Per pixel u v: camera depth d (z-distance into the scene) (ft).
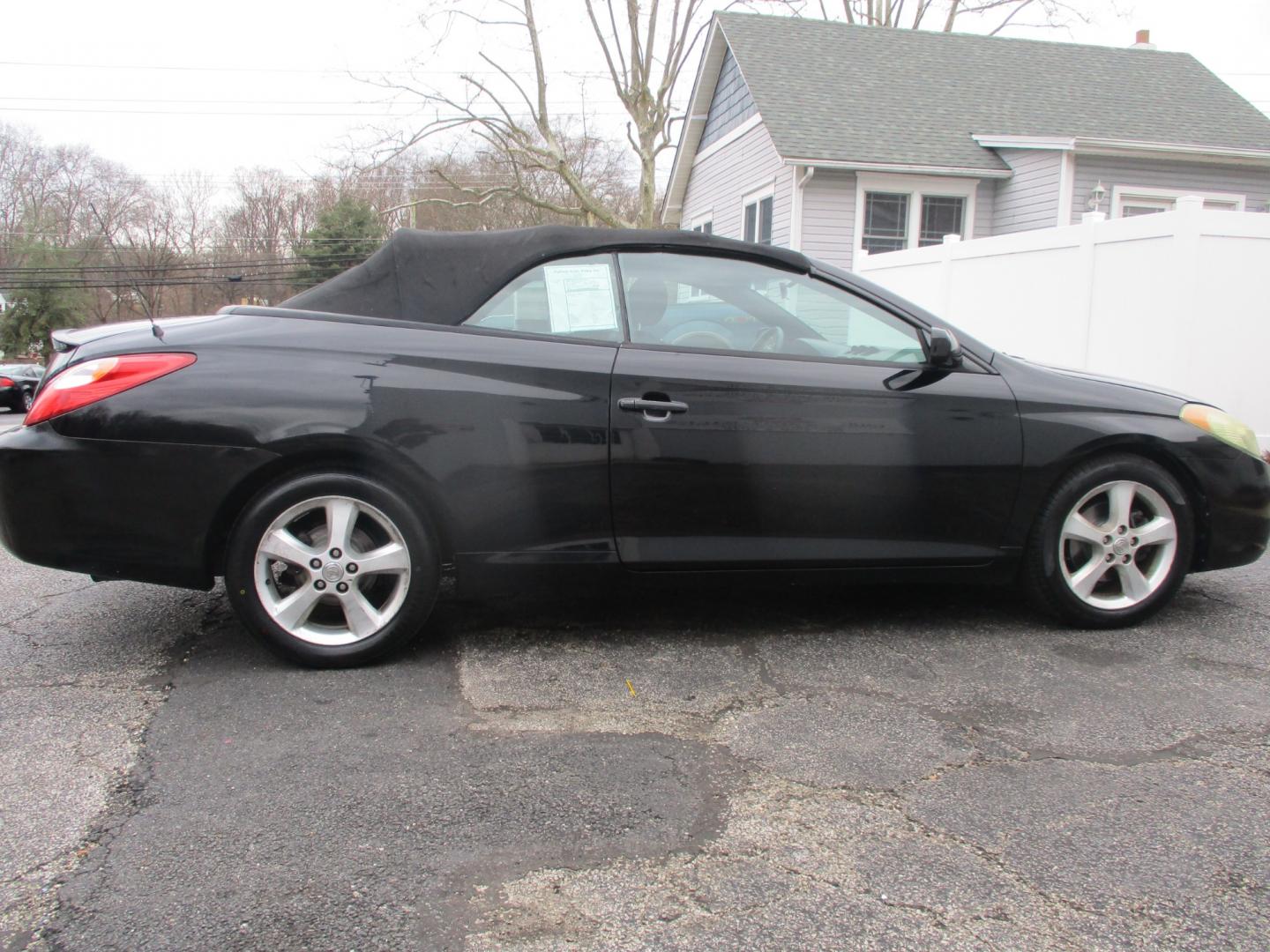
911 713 8.73
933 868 6.24
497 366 9.74
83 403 9.17
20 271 121.60
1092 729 8.37
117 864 6.26
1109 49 52.54
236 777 7.48
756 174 46.39
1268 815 6.89
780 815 6.91
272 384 9.35
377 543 9.82
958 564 10.69
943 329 10.73
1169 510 10.87
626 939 5.53
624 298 10.39
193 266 115.75
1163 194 41.55
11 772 7.55
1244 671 9.76
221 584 13.32
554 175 70.90
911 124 43.24
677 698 9.10
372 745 8.05
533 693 9.21
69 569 9.37
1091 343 23.31
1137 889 6.00
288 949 5.41
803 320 10.75
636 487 9.94
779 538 10.28
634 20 59.06
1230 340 20.88
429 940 5.51
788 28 49.52
